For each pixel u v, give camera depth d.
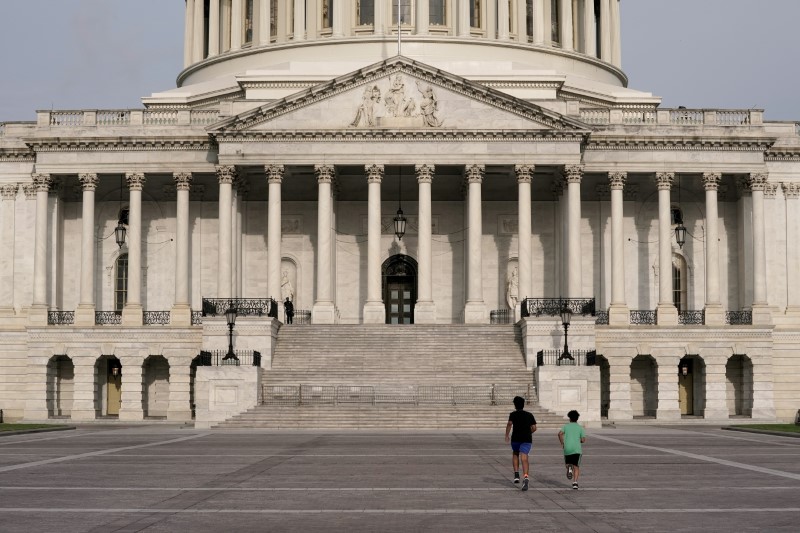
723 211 93.50
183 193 88.44
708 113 89.81
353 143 86.12
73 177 91.00
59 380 88.75
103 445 51.81
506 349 78.69
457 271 94.44
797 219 91.44
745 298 90.38
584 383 70.56
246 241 93.50
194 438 57.72
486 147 85.94
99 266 93.31
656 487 33.66
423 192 85.62
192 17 117.06
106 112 90.12
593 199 92.75
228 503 29.88
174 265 91.69
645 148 88.44
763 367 86.06
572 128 85.38
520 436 33.28
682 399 88.56
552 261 93.38
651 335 85.56
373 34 106.00
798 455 45.75
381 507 29.17
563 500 30.61
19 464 40.84
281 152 86.12
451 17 107.38
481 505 29.58
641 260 92.75
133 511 28.30
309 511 28.41
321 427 66.25
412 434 61.22
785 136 91.44
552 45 110.69
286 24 109.00
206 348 77.19
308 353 77.94
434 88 86.56
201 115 90.38
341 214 94.62
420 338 79.81
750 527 25.91
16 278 90.62
